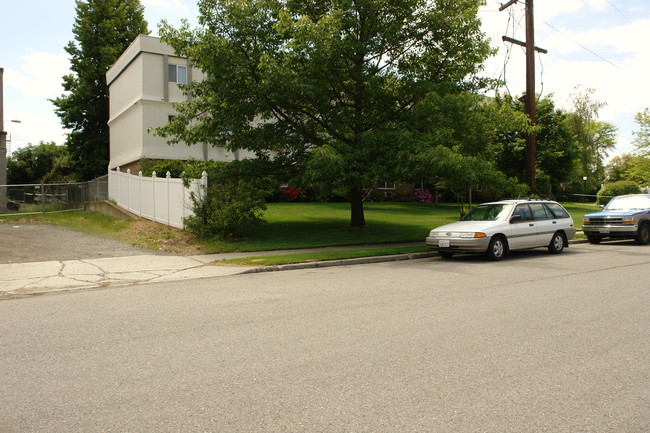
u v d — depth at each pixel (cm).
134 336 549
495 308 678
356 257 1235
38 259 1177
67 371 437
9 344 520
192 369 440
